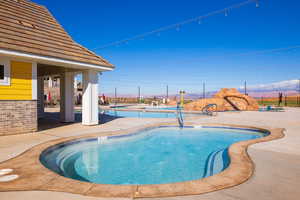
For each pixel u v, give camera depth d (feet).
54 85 95.81
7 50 20.98
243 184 9.43
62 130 26.35
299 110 66.23
